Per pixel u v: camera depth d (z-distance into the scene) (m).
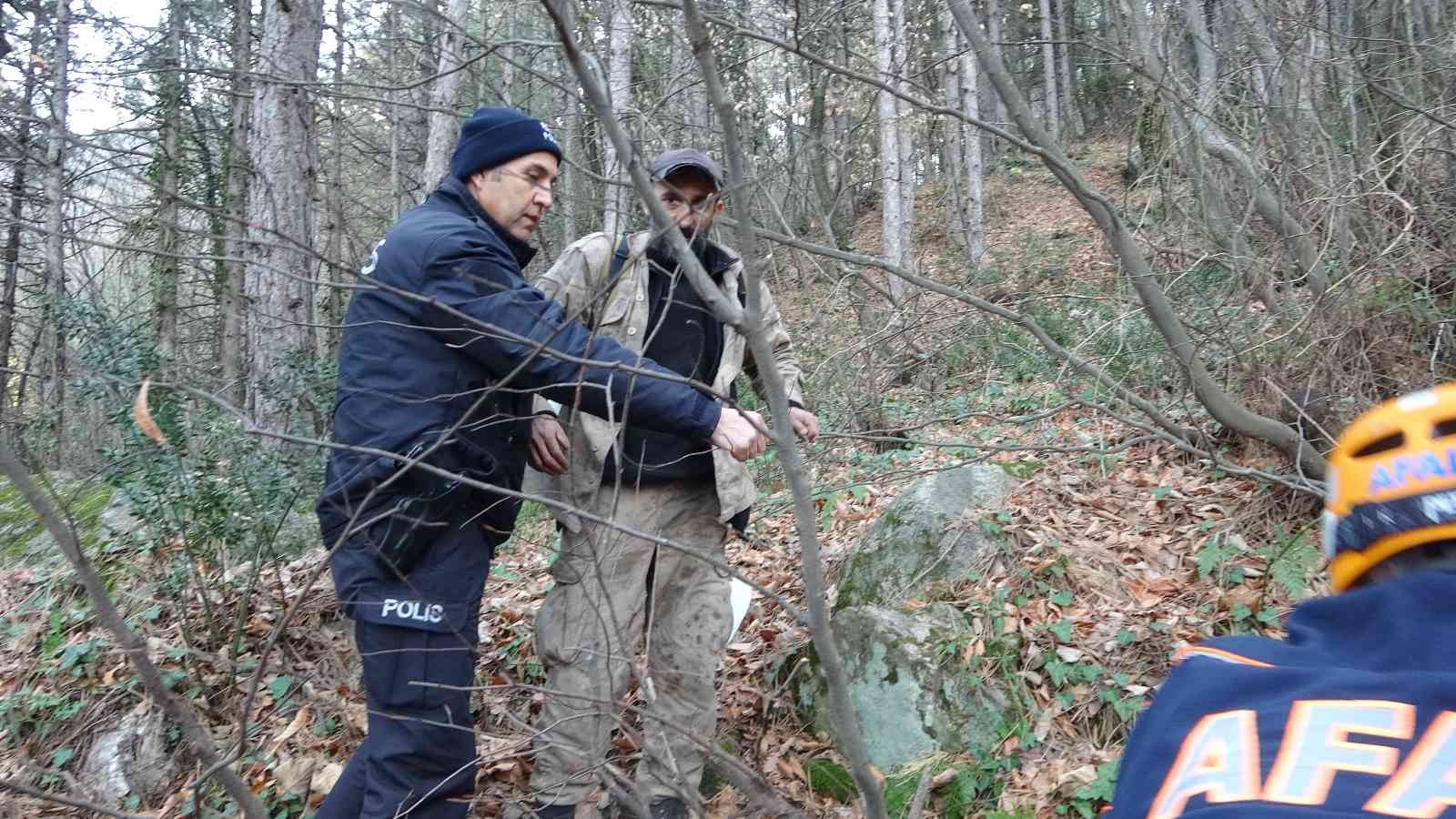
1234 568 4.36
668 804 3.13
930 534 4.53
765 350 1.77
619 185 2.03
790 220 7.05
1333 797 0.95
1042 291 8.64
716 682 4.12
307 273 5.95
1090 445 5.67
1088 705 3.79
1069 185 4.13
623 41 7.46
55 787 3.54
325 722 3.71
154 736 3.62
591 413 2.69
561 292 3.10
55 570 4.43
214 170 10.98
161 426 3.62
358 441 2.63
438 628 2.64
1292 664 1.10
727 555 5.26
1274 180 5.26
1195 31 5.87
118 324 3.62
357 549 2.65
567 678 3.03
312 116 7.39
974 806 3.51
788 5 5.10
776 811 2.11
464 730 2.57
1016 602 4.20
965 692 3.75
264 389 3.94
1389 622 1.04
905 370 7.60
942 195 19.61
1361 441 1.12
